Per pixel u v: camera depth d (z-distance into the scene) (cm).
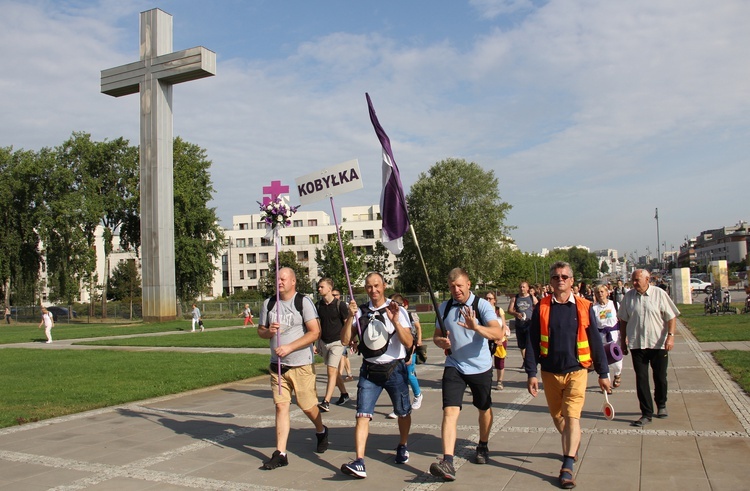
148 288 3559
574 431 505
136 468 587
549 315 529
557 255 14738
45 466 600
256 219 11538
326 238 10562
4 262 5431
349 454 624
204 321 4547
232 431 748
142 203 3556
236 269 10769
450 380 539
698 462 541
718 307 2791
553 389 529
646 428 677
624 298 745
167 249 3566
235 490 514
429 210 5484
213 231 5719
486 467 557
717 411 745
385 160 617
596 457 573
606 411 527
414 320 828
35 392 1069
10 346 2373
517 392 969
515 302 1104
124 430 764
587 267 17412
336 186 686
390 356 559
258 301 5719
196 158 5716
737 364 1109
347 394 943
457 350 545
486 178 5659
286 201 651
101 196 5419
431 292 576
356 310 586
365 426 550
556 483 505
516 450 611
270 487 520
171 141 3581
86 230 5597
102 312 5631
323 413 859
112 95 3741
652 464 542
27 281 5669
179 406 937
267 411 880
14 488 529
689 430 657
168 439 710
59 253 5356
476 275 5656
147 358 1681
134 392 1048
